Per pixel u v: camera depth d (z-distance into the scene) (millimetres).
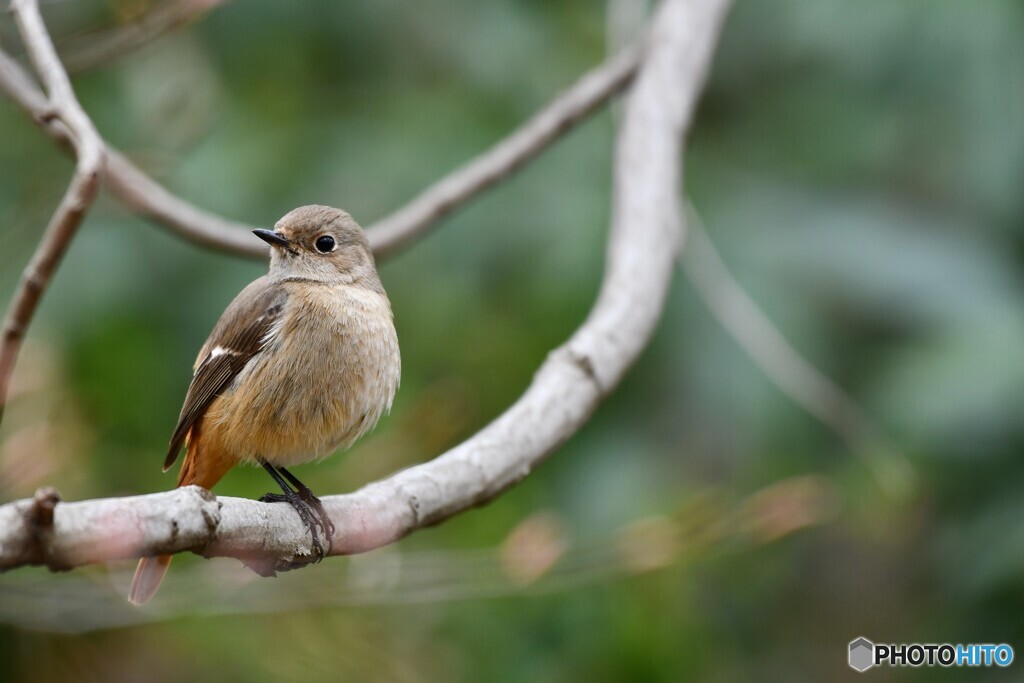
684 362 12180
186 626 10828
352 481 10398
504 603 11266
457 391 10977
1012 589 12359
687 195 13172
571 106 10133
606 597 11305
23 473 8812
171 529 5195
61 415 9664
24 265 11109
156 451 11141
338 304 8273
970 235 13109
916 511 13258
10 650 10969
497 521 11461
